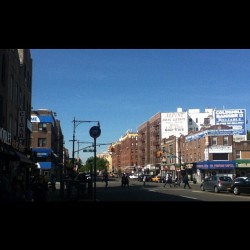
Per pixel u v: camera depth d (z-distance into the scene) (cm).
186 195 3206
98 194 3294
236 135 9425
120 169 17650
